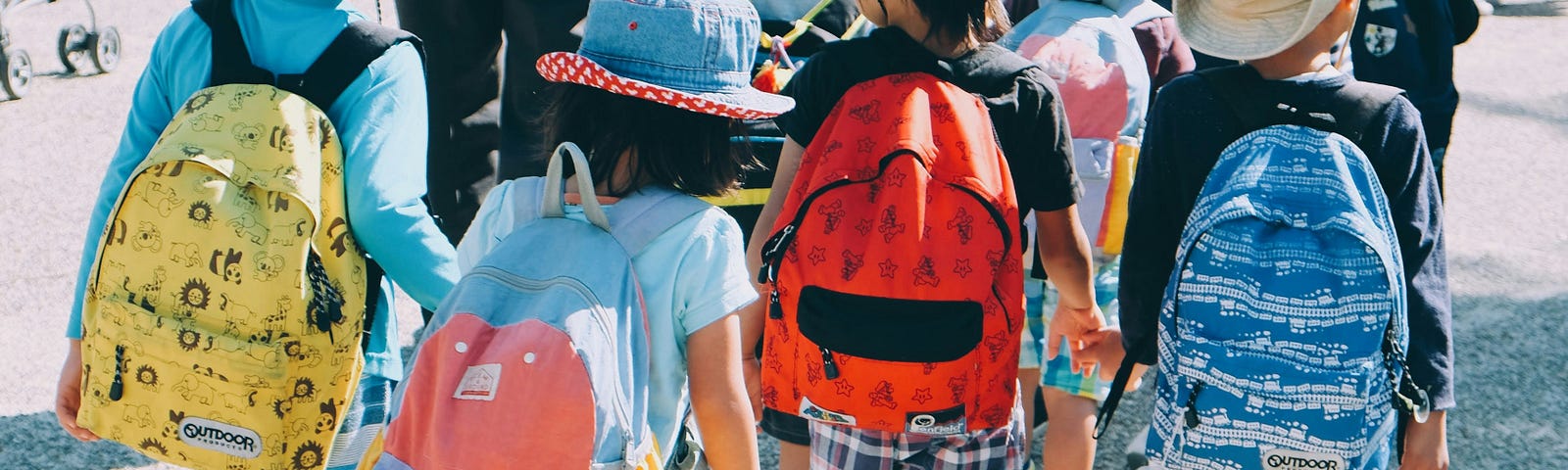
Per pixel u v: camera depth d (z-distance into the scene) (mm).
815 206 2244
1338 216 1963
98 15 10367
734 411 1863
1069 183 2371
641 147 1820
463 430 1652
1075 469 2986
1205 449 2064
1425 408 2066
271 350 2084
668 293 1806
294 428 2158
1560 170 6508
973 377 2285
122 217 2107
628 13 1812
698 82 1825
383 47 2184
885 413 2293
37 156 6625
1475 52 9258
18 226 5562
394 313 2430
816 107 2381
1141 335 2291
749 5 1901
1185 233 2084
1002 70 2301
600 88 1820
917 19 2299
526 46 3365
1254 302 1990
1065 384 2959
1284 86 2076
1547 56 9117
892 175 2176
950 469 2438
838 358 2268
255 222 2072
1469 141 7027
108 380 2137
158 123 2279
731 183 1912
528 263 1762
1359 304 1960
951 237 2191
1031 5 3578
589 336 1685
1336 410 1983
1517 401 4035
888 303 2217
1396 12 3447
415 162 2240
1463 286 5000
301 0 2127
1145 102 3000
